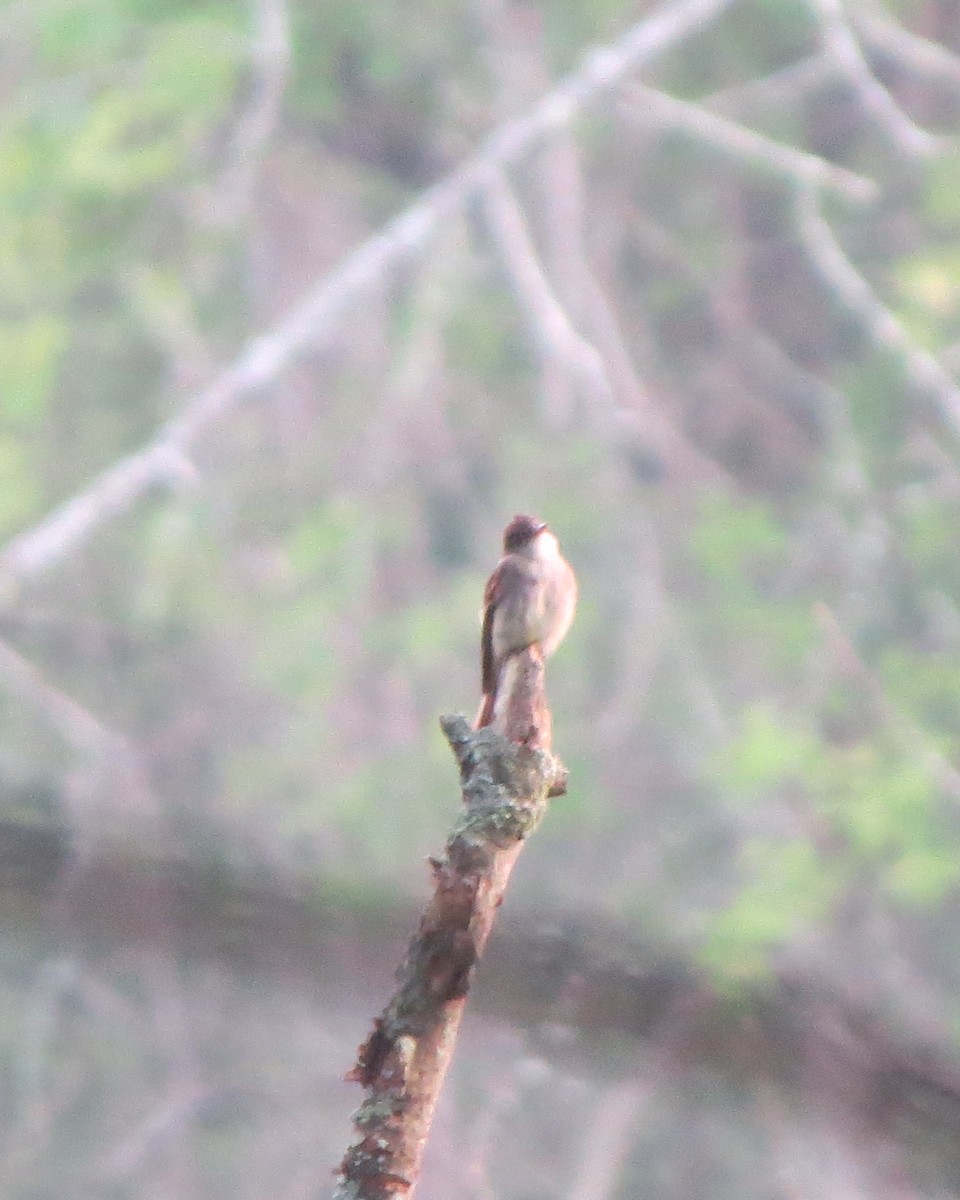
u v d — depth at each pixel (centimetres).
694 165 1781
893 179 1764
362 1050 372
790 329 1734
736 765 1405
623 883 1378
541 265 1725
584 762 1455
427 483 1606
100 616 1516
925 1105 633
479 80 1800
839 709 1524
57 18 1622
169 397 1645
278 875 776
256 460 1606
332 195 1767
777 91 1794
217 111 1692
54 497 1609
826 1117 638
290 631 1509
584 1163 1056
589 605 1545
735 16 1806
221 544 1565
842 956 1348
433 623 1505
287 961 751
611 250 1767
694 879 1383
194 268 1697
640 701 1505
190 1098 1195
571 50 1809
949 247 1720
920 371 1627
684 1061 877
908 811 1413
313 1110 1183
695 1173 991
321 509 1578
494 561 1570
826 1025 857
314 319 1548
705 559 1581
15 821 688
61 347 1609
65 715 1454
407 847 1407
